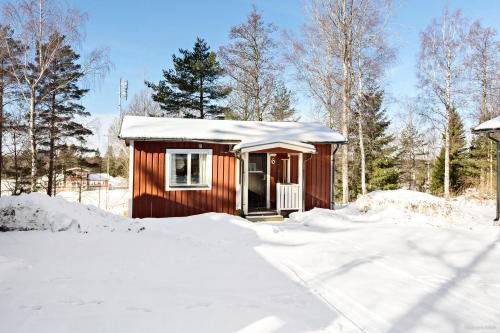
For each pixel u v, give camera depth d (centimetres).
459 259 570
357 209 1150
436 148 3238
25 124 1700
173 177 1043
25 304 356
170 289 417
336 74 1627
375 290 428
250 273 491
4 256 526
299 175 1110
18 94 1582
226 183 1085
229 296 400
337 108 1753
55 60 1658
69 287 411
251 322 330
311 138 1130
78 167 2709
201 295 400
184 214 1042
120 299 379
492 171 2180
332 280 464
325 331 316
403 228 826
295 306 374
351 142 2336
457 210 1085
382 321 342
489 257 582
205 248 643
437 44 1950
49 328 303
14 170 1977
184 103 2494
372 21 1534
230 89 2420
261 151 1012
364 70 1648
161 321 326
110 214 834
